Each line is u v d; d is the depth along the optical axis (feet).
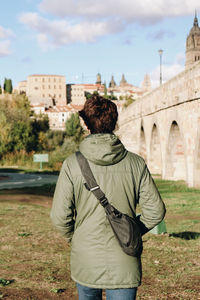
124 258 6.32
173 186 67.51
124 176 6.75
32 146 171.12
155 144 107.76
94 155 6.60
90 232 6.49
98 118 7.11
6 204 41.91
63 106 517.96
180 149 85.51
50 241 21.57
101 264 6.28
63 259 17.51
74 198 6.75
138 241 6.34
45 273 15.23
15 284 13.79
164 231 24.27
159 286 13.41
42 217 31.89
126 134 136.05
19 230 24.98
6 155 146.20
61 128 432.25
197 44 253.24
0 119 156.56
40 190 60.18
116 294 6.25
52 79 579.89
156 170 108.78
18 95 244.83
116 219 6.38
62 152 152.05
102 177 6.64
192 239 22.75
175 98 74.08
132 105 135.23
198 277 14.37
